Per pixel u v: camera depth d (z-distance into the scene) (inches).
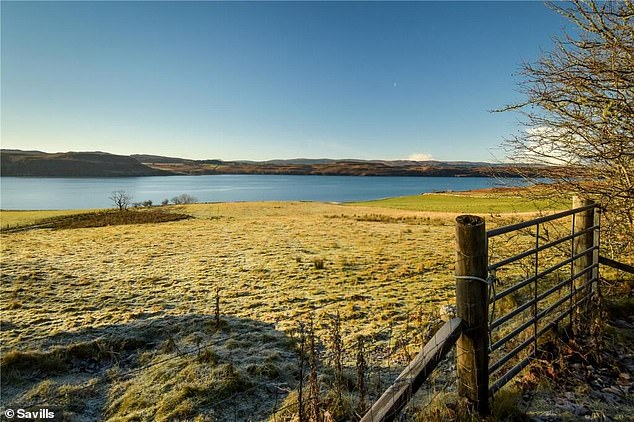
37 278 466.6
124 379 206.4
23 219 1558.8
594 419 115.9
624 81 170.6
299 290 381.1
